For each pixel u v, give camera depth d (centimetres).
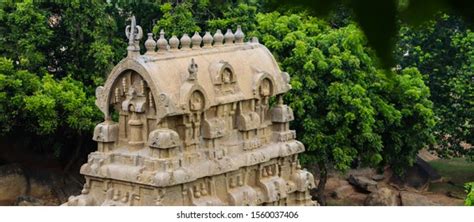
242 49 2864
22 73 3841
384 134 4116
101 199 2645
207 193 2605
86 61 4150
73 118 3825
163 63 2545
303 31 3972
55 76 4212
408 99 4088
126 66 2548
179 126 2544
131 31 2555
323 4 285
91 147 4319
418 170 4750
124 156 2573
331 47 3806
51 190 4231
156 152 2489
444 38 4619
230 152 2697
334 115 3716
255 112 2822
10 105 3791
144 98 2545
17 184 4156
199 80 2602
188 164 2530
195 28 3978
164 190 2448
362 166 4231
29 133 4138
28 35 3925
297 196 2962
